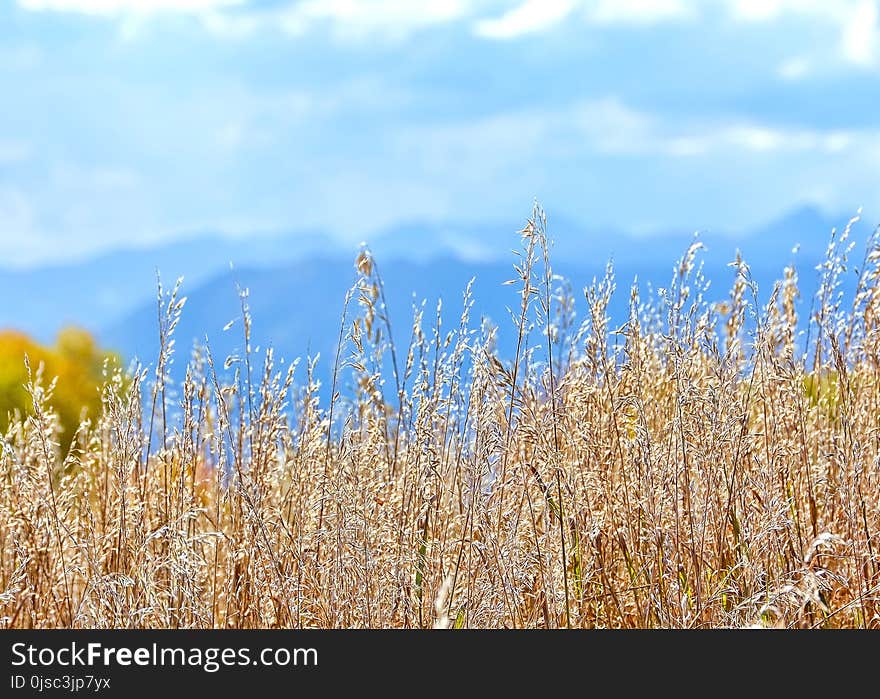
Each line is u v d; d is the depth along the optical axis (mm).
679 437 5160
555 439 4977
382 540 4996
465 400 5145
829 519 5320
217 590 5348
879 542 5062
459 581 5043
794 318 6152
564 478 4988
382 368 5434
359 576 4863
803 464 5398
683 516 5051
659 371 6078
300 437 5512
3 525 5254
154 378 5398
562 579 4965
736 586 4945
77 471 5961
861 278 5730
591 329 5465
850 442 5121
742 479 5102
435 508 5102
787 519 4988
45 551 5219
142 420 5375
